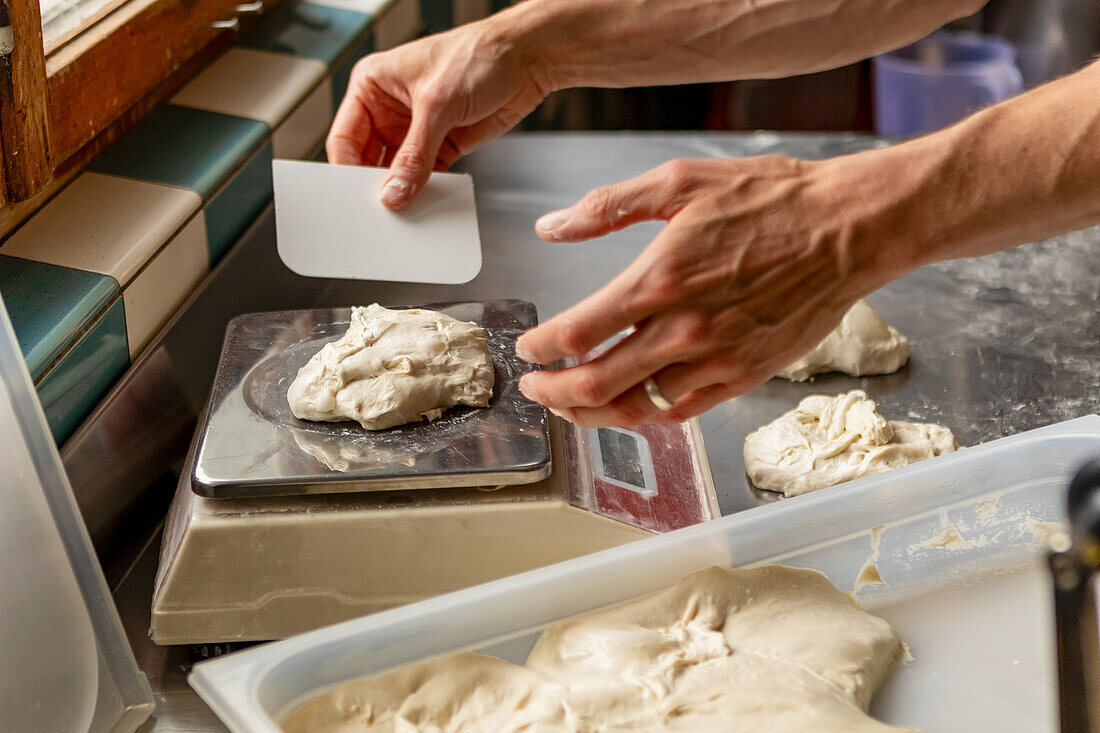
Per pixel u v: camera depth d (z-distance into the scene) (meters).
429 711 0.67
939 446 0.94
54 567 0.65
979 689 0.74
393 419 0.79
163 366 0.97
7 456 0.62
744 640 0.73
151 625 0.77
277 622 0.76
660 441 0.87
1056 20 2.59
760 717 0.65
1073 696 0.73
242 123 1.15
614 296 0.61
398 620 0.68
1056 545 0.85
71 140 0.97
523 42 1.00
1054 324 1.19
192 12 1.20
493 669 0.70
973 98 2.37
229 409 0.82
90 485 0.85
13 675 0.61
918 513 0.83
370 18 1.46
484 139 1.09
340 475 0.74
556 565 0.73
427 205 0.94
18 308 0.83
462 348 0.86
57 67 0.94
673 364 0.64
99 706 0.68
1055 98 0.61
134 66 1.08
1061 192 0.60
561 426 0.84
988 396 1.06
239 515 0.73
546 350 0.63
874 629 0.76
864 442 0.93
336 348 0.84
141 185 1.02
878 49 1.00
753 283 0.60
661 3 0.99
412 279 0.88
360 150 1.05
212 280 1.06
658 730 0.65
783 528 0.79
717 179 0.62
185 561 0.73
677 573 0.76
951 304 1.23
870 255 0.61
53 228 0.94
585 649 0.72
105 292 0.86
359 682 0.68
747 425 1.02
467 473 0.75
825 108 2.63
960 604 0.81
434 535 0.75
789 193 0.61
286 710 0.65
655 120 2.53
